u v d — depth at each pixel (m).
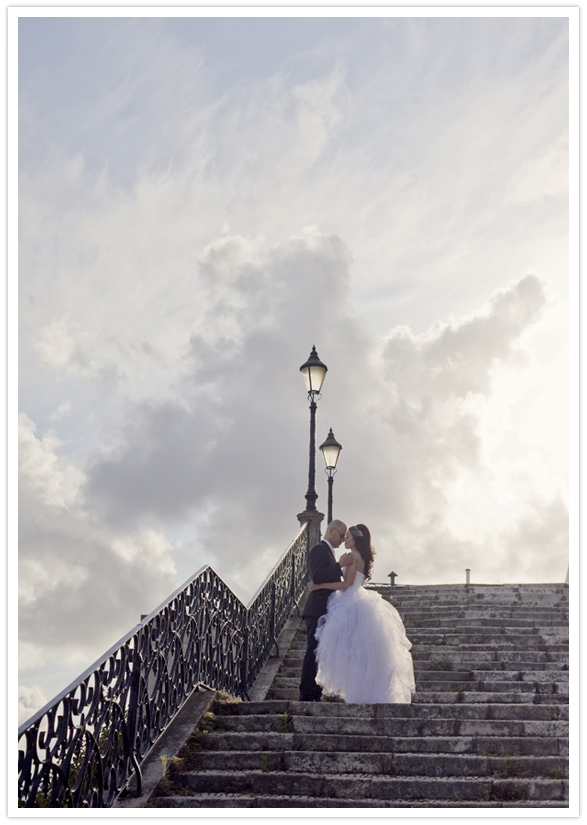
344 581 7.61
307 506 15.05
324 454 18.00
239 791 5.39
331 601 7.54
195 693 6.89
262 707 6.91
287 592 12.55
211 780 5.43
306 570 14.55
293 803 5.12
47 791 4.16
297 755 5.70
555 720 6.43
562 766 5.46
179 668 6.47
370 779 5.33
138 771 5.30
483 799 5.16
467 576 17.22
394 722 6.27
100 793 4.77
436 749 5.86
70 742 4.39
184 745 5.88
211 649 7.50
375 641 7.20
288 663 10.57
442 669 8.98
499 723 6.20
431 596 13.80
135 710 5.36
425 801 5.12
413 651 9.63
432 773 5.54
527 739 5.82
